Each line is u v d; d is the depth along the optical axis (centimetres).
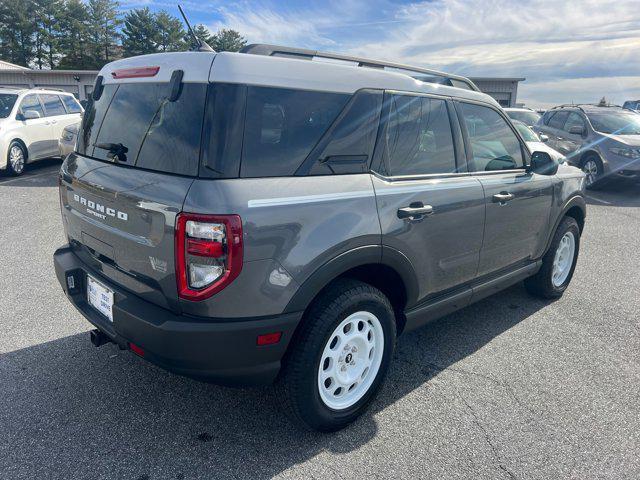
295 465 251
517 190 372
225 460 253
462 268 338
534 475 249
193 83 229
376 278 296
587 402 312
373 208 263
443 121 321
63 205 311
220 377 232
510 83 3394
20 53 5931
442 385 327
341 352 267
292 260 230
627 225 789
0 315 404
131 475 240
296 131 241
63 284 301
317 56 276
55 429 271
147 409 290
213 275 216
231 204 213
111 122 271
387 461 256
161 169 233
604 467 256
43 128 1132
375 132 274
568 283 488
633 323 427
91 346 358
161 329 223
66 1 6219
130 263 247
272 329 230
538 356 368
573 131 1120
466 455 262
